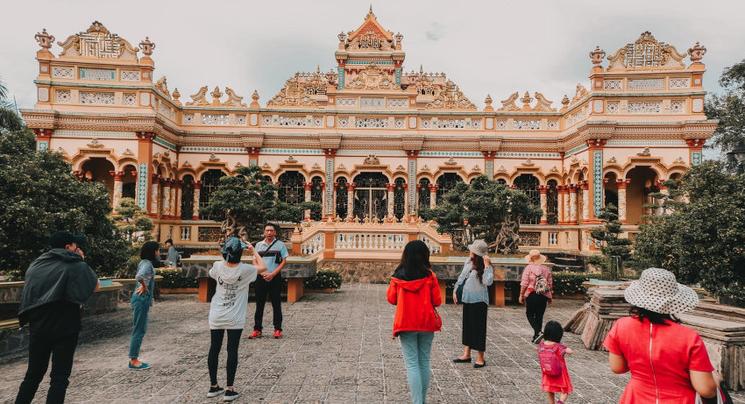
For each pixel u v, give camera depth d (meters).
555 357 5.28
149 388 6.16
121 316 11.27
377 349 8.16
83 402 5.65
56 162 10.73
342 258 18.14
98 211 10.75
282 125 24.81
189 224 23.86
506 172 24.39
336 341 8.73
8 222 8.76
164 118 22.36
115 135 21.23
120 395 5.89
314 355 7.76
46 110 20.73
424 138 24.34
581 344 9.00
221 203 16.52
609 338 3.56
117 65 21.55
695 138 20.73
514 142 24.42
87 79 21.52
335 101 25.08
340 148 24.64
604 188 21.48
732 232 10.53
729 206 10.88
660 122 20.80
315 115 24.84
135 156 21.19
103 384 6.32
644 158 21.05
